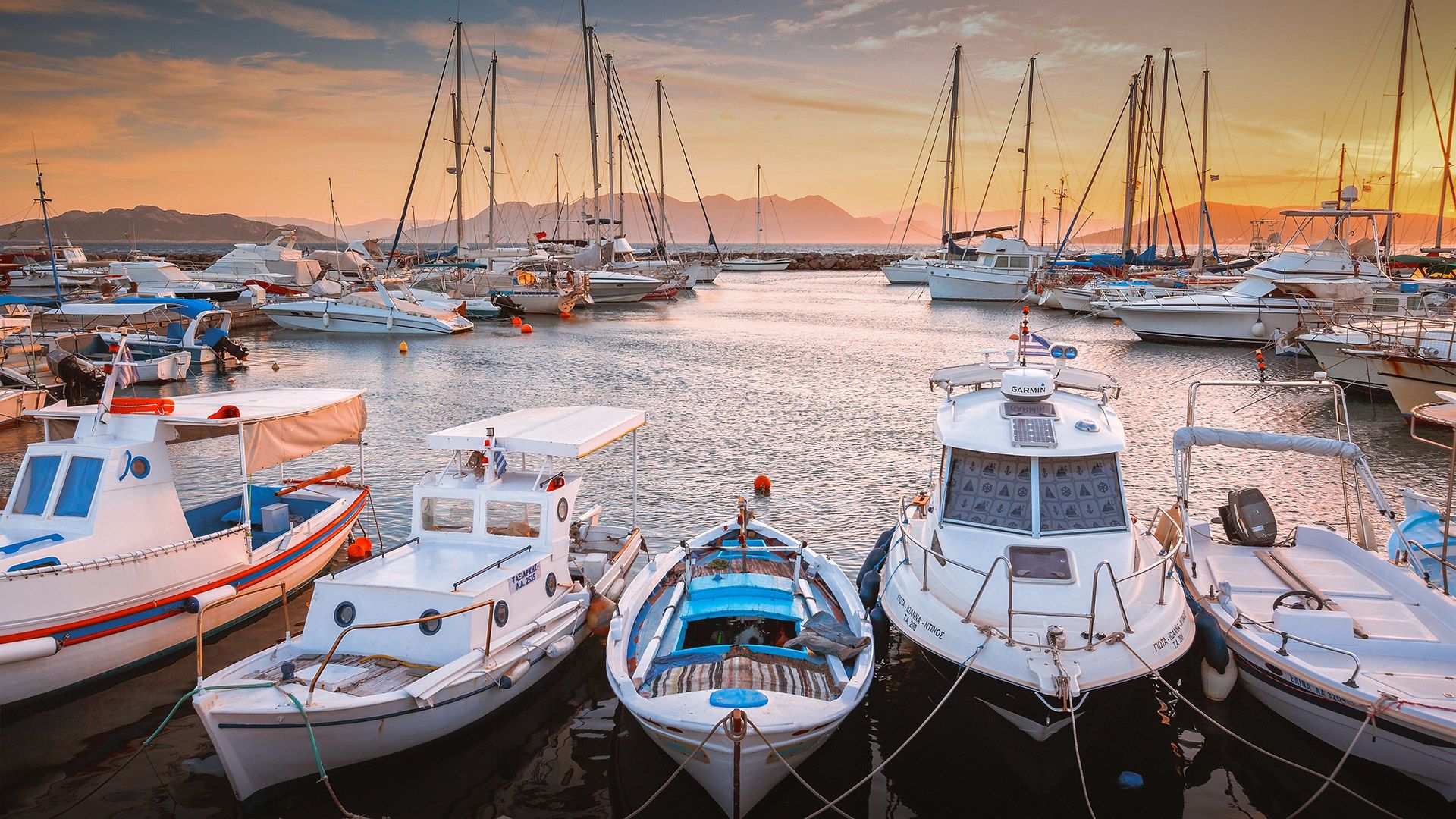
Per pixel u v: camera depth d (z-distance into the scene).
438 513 12.23
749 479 21.53
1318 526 13.88
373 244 102.81
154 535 12.26
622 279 74.00
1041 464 11.77
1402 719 8.97
